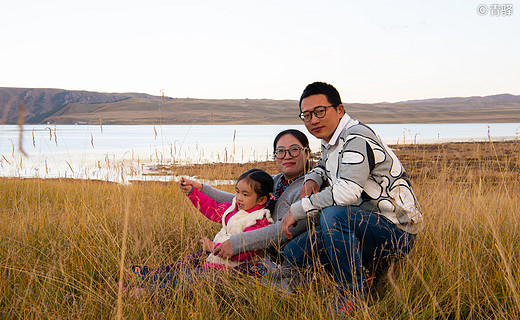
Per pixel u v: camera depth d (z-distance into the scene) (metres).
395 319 2.40
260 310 2.55
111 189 6.23
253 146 58.50
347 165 2.74
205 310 2.52
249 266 3.13
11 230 4.03
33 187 7.10
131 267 3.14
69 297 2.77
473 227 3.71
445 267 2.83
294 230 3.16
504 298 2.58
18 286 2.88
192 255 3.35
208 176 8.57
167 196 6.36
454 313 2.58
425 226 3.31
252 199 3.41
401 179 2.84
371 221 2.72
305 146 3.61
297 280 2.91
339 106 3.08
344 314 2.43
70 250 3.37
